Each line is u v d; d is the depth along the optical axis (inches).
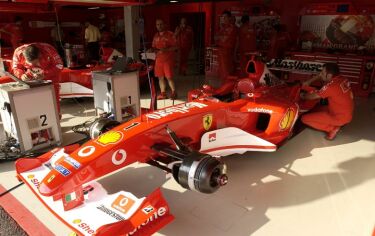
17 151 149.4
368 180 130.5
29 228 99.6
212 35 400.5
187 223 102.2
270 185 126.1
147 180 129.6
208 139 123.6
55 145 161.0
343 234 97.5
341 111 165.5
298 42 331.0
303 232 98.2
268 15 345.7
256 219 104.5
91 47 394.3
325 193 120.6
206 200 115.4
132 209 86.0
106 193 96.7
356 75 275.7
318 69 205.5
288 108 147.3
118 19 497.0
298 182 128.7
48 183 85.7
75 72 221.0
